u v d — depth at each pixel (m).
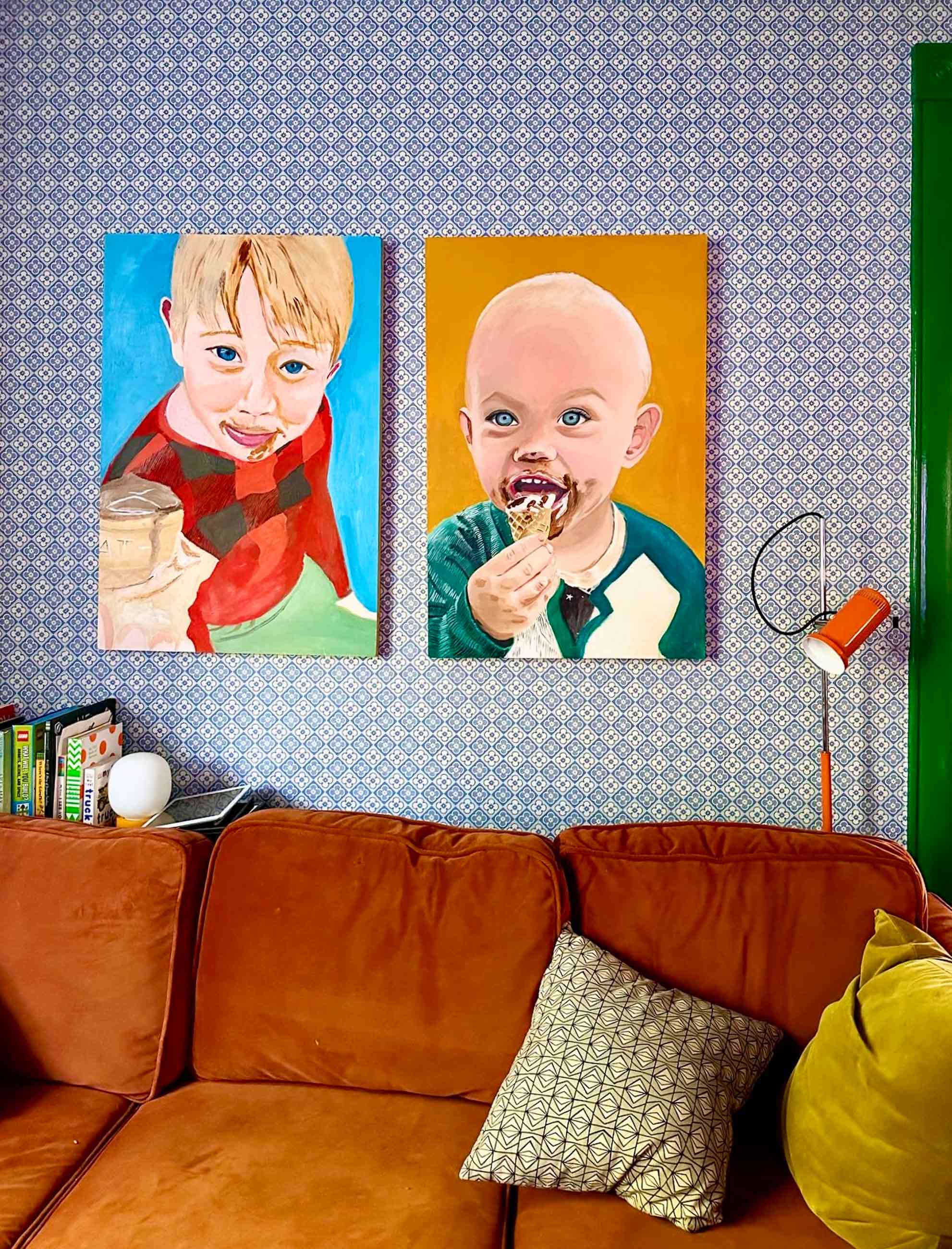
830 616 1.94
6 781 1.85
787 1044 1.50
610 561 1.97
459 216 1.98
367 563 1.99
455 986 1.55
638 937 1.56
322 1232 1.23
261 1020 1.58
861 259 1.94
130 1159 1.38
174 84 2.00
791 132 1.94
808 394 1.96
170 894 1.62
